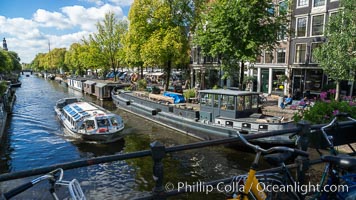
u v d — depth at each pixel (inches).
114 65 1684.3
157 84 1566.2
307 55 872.3
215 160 464.4
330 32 593.0
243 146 491.2
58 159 516.4
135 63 1228.5
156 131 690.2
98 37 1621.6
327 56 602.9
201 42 662.5
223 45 609.0
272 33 617.3
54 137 659.4
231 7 601.3
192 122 602.9
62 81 2591.0
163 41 850.1
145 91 1131.3
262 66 1011.3
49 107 1147.9
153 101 823.1
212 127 547.8
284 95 860.6
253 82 1051.3
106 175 419.2
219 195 320.5
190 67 1338.6
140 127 734.5
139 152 82.1
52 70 4242.1
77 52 2357.3
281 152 88.9
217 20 608.4
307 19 866.1
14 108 1121.4
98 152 550.6
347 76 578.9
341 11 573.9
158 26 903.7
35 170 68.7
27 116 941.8
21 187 63.4
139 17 894.4
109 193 361.1
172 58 900.0
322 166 311.3
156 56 871.7
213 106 571.2
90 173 425.7
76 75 2719.0
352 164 80.1
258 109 571.8
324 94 565.9
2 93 1022.4
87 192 362.6
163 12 866.1
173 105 729.0
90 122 633.0
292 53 913.5
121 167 450.6
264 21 636.1
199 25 694.5
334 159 84.7
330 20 602.5
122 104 1019.3
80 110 725.9
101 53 1633.9
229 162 454.0
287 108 705.6
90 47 1669.5
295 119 361.7
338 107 318.0
